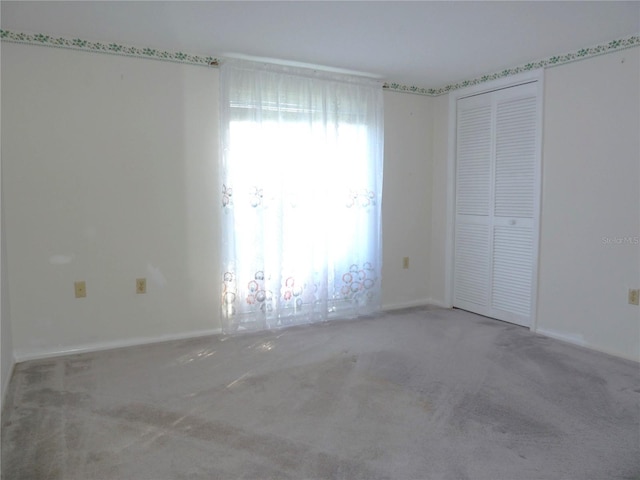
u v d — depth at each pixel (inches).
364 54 127.8
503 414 89.8
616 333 120.3
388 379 106.0
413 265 171.3
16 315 115.5
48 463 73.8
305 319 146.9
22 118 112.7
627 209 116.4
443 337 134.9
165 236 129.6
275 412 90.6
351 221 151.9
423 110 167.6
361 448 78.6
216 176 134.0
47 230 117.0
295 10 97.8
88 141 119.3
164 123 126.8
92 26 108.2
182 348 125.3
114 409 91.5
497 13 99.6
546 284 135.8
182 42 119.0
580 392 99.1
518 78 138.9
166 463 74.2
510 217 146.0
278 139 136.3
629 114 114.7
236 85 130.9
